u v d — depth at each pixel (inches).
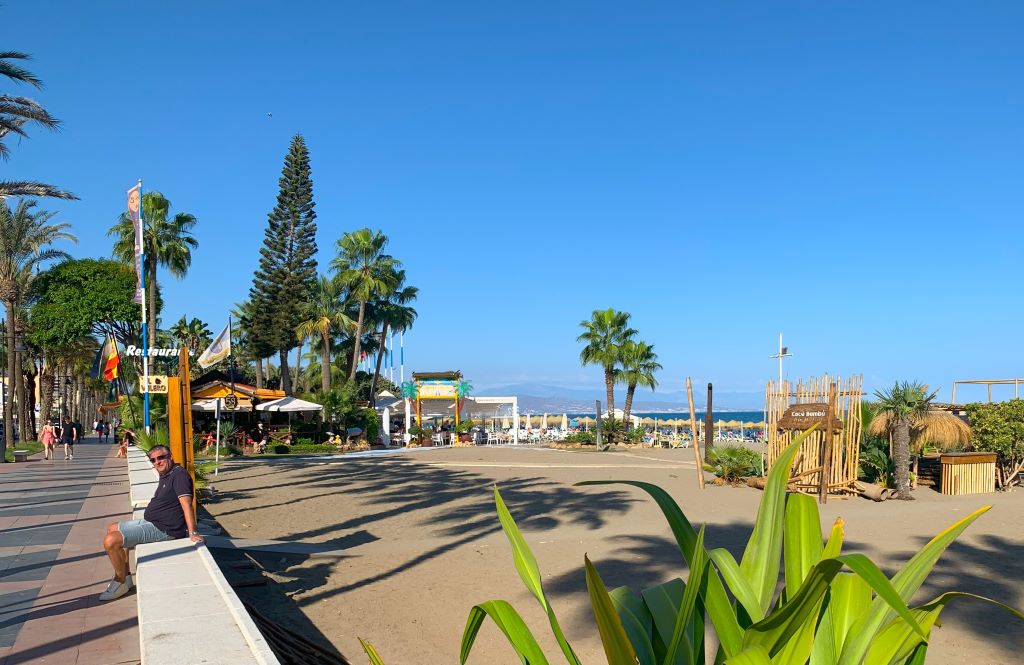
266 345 1977.1
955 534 91.0
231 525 535.2
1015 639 271.1
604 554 435.5
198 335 2694.4
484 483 844.0
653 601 103.0
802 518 98.7
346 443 1556.3
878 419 749.3
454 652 269.3
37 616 255.8
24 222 1521.9
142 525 281.0
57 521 466.6
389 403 2012.8
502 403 2034.9
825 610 94.1
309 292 2005.4
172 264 1899.6
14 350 1523.1
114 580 277.6
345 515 592.7
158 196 1836.9
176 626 180.9
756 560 97.7
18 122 641.6
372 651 107.3
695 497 707.4
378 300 2246.6
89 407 3649.1
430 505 652.7
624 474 968.9
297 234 1973.4
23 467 959.6
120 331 1897.1
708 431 991.0
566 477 927.0
